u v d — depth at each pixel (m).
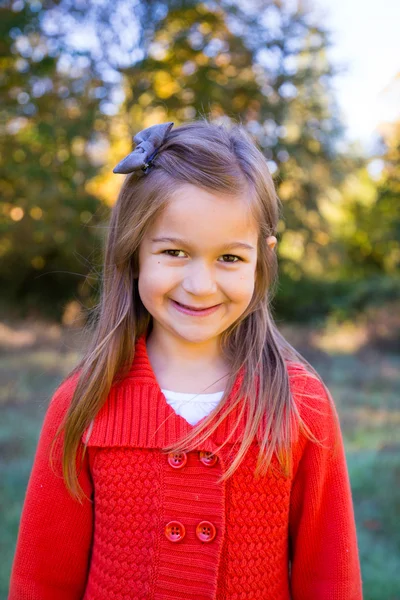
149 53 12.16
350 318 14.44
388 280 15.27
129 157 1.23
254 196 1.24
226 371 1.37
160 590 1.20
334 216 17.69
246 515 1.23
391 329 11.73
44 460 1.35
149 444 1.24
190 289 1.18
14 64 11.41
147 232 1.24
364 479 4.14
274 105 13.55
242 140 1.34
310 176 14.56
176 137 1.28
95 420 1.29
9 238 13.10
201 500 1.22
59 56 11.27
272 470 1.25
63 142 11.74
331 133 14.84
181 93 12.48
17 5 10.85
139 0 11.80
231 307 1.23
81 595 1.36
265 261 1.35
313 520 1.31
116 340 1.33
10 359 8.55
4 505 3.54
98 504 1.28
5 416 5.59
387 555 3.14
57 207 12.12
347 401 6.89
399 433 5.48
